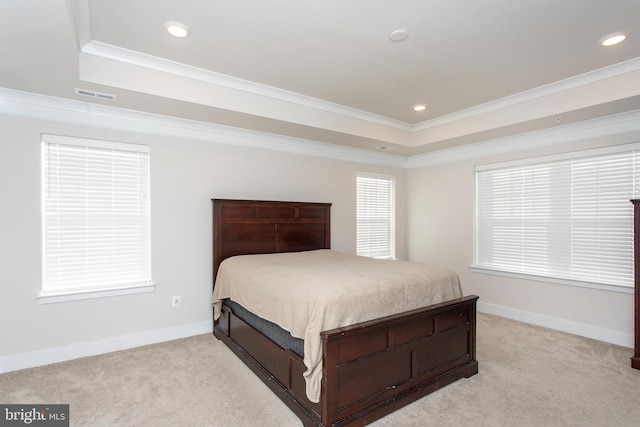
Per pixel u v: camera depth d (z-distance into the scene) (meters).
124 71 2.58
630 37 2.28
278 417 2.06
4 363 2.63
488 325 3.79
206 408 2.14
